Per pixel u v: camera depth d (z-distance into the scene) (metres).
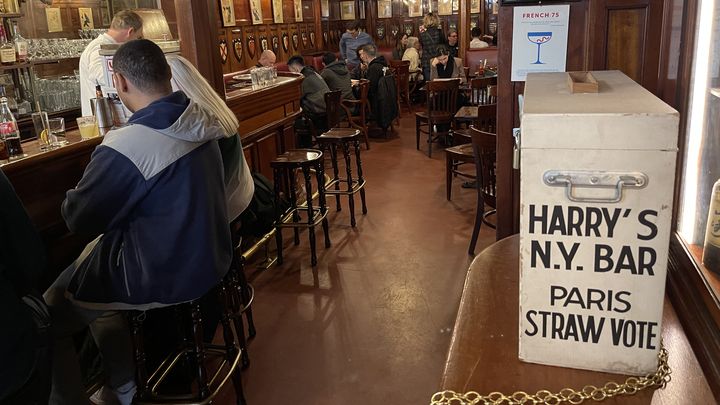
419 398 2.41
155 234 1.92
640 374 1.04
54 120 2.39
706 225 1.25
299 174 5.95
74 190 1.85
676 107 1.45
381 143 7.50
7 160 2.01
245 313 3.10
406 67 9.20
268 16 9.47
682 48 1.43
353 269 3.70
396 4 12.12
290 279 3.60
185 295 1.97
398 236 4.23
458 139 5.61
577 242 1.00
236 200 2.65
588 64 2.09
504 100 2.21
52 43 4.43
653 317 1.00
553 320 1.06
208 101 2.47
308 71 6.69
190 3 3.26
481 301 1.34
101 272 1.93
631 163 0.93
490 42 10.82
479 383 1.06
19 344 1.49
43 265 1.65
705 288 1.13
